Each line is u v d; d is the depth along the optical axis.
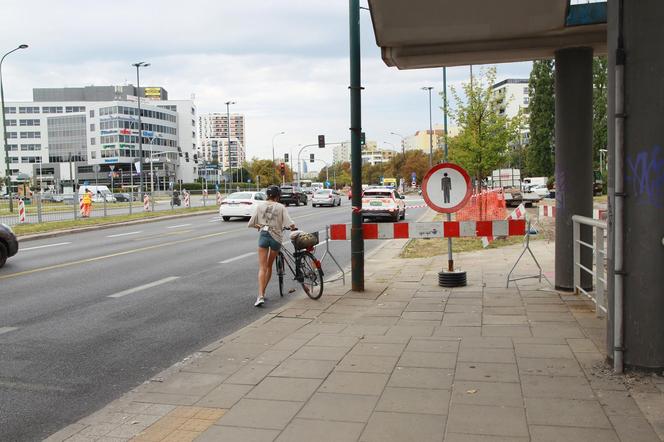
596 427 3.88
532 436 3.78
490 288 9.26
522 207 16.70
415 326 6.89
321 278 8.70
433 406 4.35
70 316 8.27
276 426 4.09
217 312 8.52
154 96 178.50
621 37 4.57
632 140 4.60
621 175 4.67
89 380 5.56
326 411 4.33
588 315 7.15
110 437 4.05
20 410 4.82
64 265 13.75
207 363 5.64
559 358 5.41
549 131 67.38
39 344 6.82
